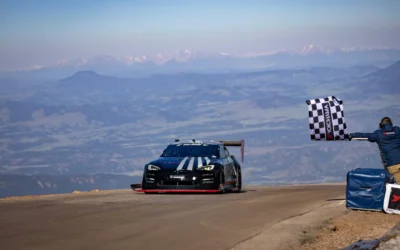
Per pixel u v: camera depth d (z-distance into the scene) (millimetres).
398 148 22375
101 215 20562
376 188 21453
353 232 17797
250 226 18406
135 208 22734
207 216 20562
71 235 16547
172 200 26344
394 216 20750
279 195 30500
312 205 24266
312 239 16453
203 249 14922
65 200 26016
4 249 14609
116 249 14781
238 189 35125
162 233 17047
